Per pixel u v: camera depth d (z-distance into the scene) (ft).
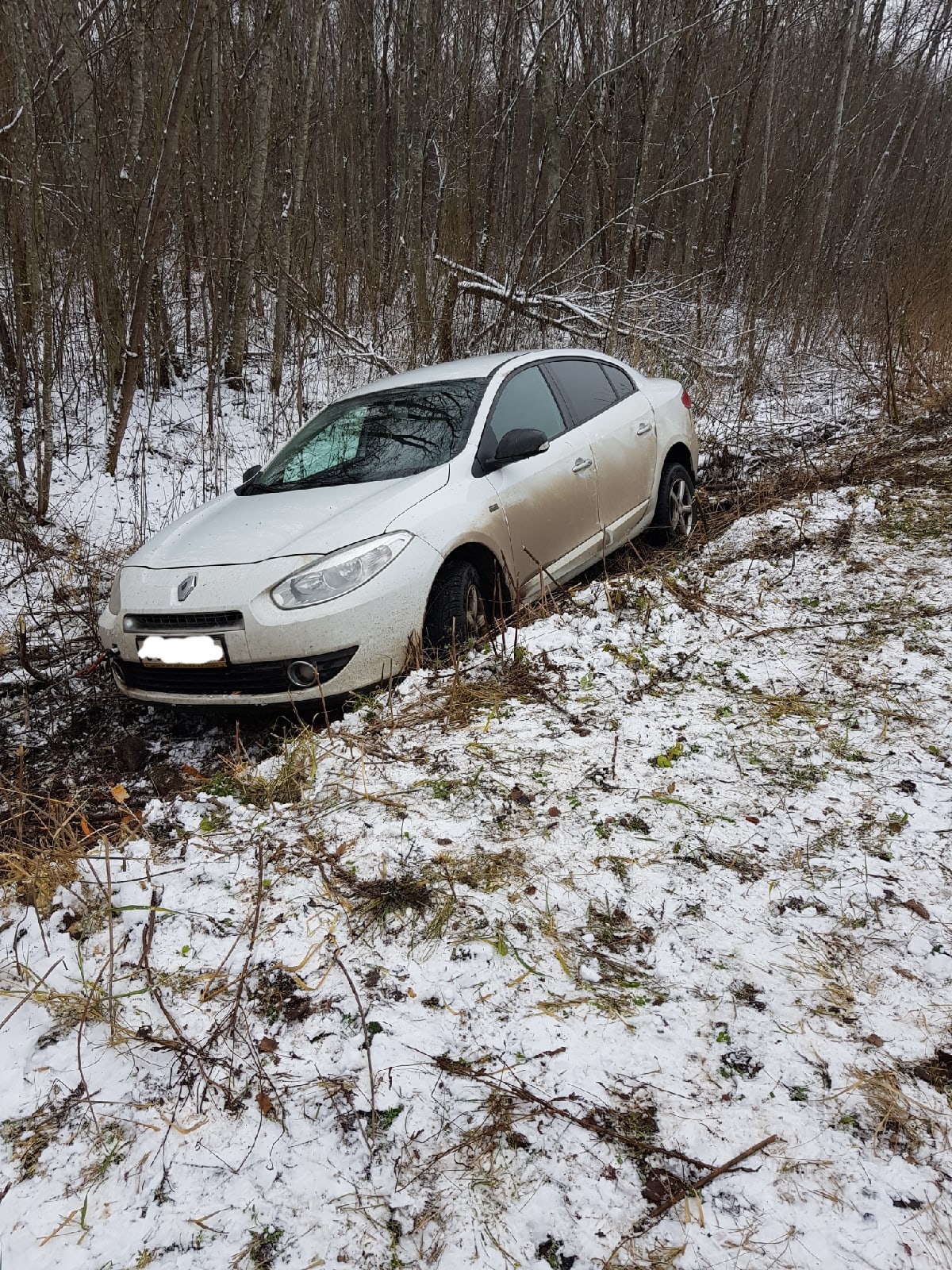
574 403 16.29
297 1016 6.24
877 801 8.43
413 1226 4.74
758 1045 5.78
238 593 10.96
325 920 7.17
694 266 48.91
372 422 14.75
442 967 6.61
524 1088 5.53
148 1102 5.65
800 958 6.55
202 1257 4.64
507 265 38.68
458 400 14.38
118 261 28.32
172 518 22.25
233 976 6.66
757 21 48.93
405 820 8.50
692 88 46.26
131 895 7.57
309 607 10.82
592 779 9.14
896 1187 4.75
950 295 34.30
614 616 13.42
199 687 11.37
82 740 12.67
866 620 12.69
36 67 23.03
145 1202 4.99
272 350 34.96
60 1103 5.69
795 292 41.39
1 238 23.29
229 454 25.95
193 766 11.32
